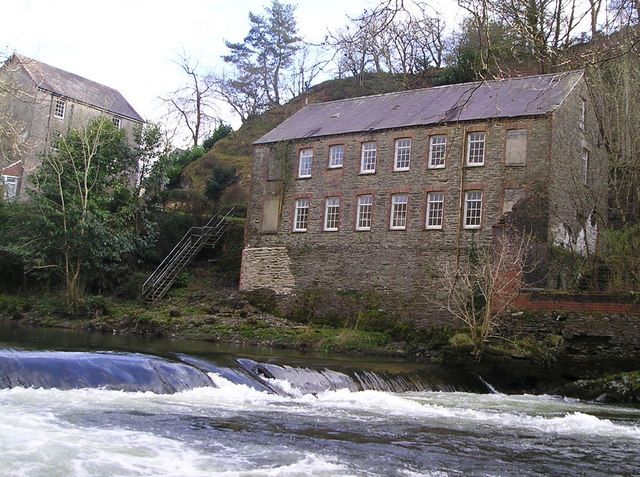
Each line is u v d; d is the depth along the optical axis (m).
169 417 11.96
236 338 31.36
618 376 21.62
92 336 27.39
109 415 11.60
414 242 34.53
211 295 38.75
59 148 39.34
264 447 10.34
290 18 72.94
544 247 29.34
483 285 28.09
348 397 17.06
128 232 40.00
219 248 44.00
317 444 10.88
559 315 24.89
